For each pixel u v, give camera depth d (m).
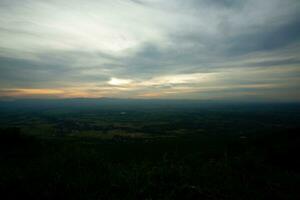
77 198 5.10
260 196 5.64
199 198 5.42
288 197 5.71
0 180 5.89
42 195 5.14
